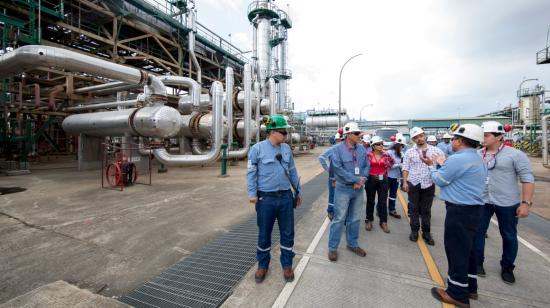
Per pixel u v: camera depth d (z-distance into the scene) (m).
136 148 9.73
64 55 7.48
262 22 24.80
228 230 4.64
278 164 2.86
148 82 9.48
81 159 12.57
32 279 3.00
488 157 3.00
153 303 2.55
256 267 3.20
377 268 3.14
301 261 3.33
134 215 5.55
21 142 13.25
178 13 19.48
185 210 5.97
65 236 4.32
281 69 30.70
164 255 3.63
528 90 29.34
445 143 7.00
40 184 9.15
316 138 46.00
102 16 15.41
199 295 2.65
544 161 13.75
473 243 2.55
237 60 26.83
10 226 4.79
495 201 2.92
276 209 2.85
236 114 16.98
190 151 15.03
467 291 2.38
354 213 3.50
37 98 13.12
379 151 4.55
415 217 4.04
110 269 3.24
